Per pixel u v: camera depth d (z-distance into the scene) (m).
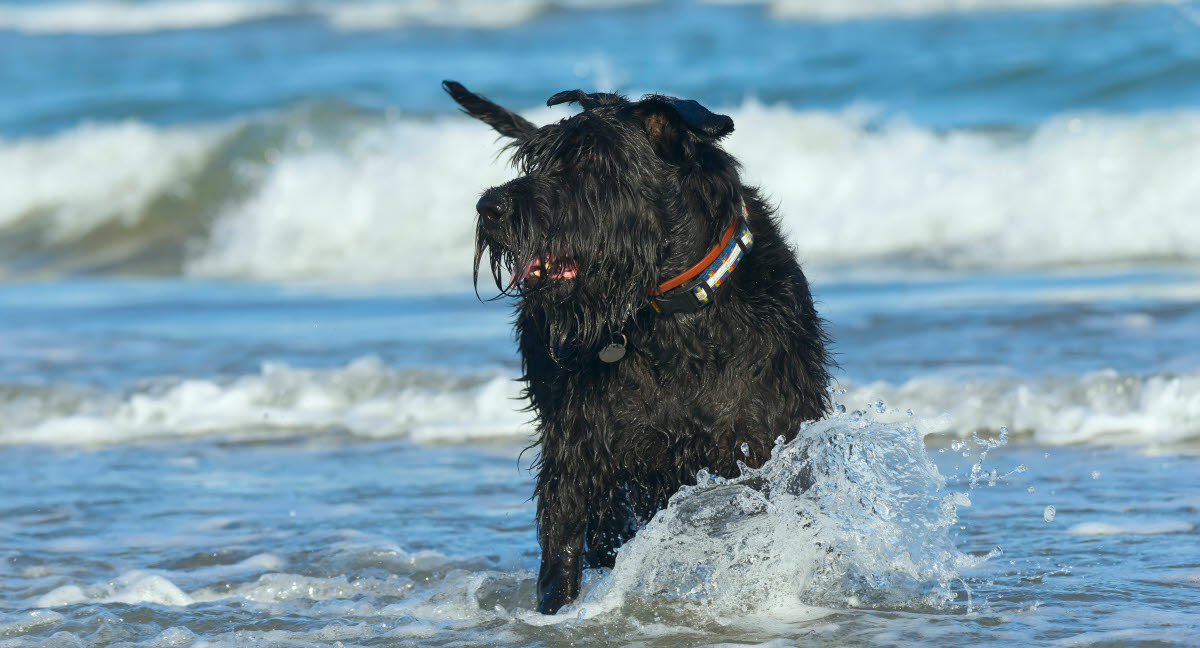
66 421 12.44
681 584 7.33
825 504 7.13
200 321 17.72
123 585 7.80
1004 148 23.09
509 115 8.53
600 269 6.76
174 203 27.67
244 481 10.38
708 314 6.84
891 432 7.43
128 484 10.41
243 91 35.56
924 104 28.12
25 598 7.64
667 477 7.13
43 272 25.75
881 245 21.52
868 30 38.38
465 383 12.77
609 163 6.75
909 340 13.61
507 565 8.12
